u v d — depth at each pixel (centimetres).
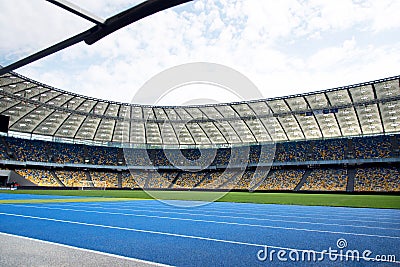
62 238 481
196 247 432
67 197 2131
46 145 4931
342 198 2545
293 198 2473
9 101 3762
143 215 884
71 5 371
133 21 389
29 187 4212
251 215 989
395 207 1602
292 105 3822
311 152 4541
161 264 342
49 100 3809
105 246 427
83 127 4838
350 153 4300
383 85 3173
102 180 5038
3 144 4484
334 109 3738
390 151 4100
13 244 431
